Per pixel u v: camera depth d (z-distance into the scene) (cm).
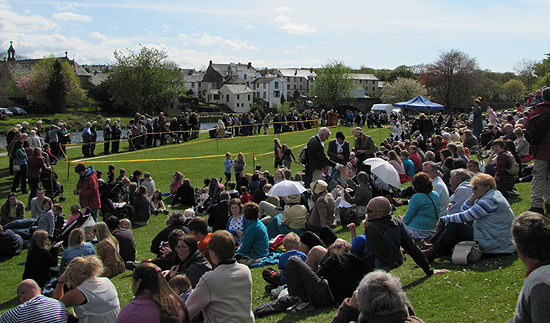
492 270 685
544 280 302
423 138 2566
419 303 613
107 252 963
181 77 10656
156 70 8456
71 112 8306
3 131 5694
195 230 812
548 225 321
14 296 976
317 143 1239
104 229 995
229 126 4031
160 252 934
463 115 5112
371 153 1521
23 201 1778
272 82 13825
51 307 521
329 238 909
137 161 2666
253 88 14212
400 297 333
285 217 1085
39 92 8250
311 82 16062
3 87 8056
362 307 337
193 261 631
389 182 1162
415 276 714
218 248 491
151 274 436
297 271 658
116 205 1488
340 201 1191
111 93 8594
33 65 10562
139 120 3141
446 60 10256
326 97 11044
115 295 554
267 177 1595
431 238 816
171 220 977
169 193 1881
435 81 10488
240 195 1483
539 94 2447
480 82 10438
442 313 575
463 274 682
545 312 292
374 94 15550
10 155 1881
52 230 1258
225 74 14275
